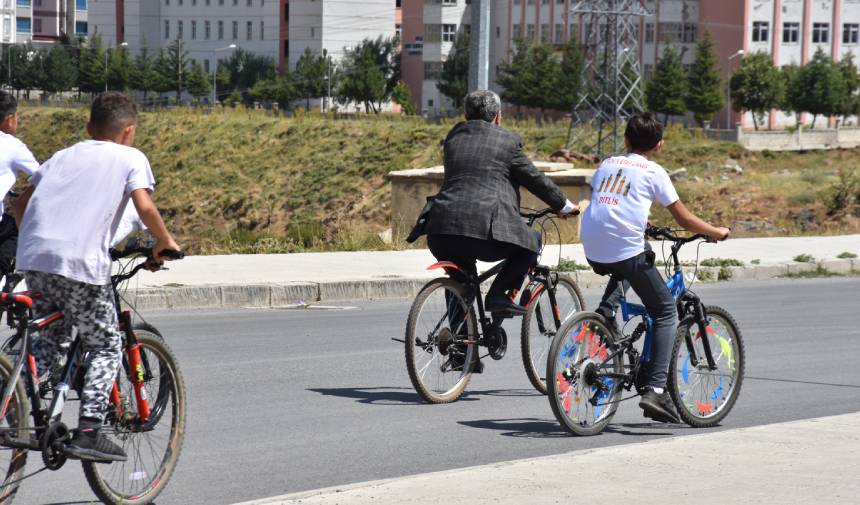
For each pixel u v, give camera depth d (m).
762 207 103.62
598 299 41.34
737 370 21.47
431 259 48.19
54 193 14.39
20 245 14.41
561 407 19.61
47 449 14.03
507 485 15.34
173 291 36.88
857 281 49.91
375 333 32.31
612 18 169.00
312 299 39.28
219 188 149.00
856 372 27.22
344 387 24.44
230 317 35.22
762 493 14.88
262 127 162.62
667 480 15.65
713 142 159.62
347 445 19.27
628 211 19.42
